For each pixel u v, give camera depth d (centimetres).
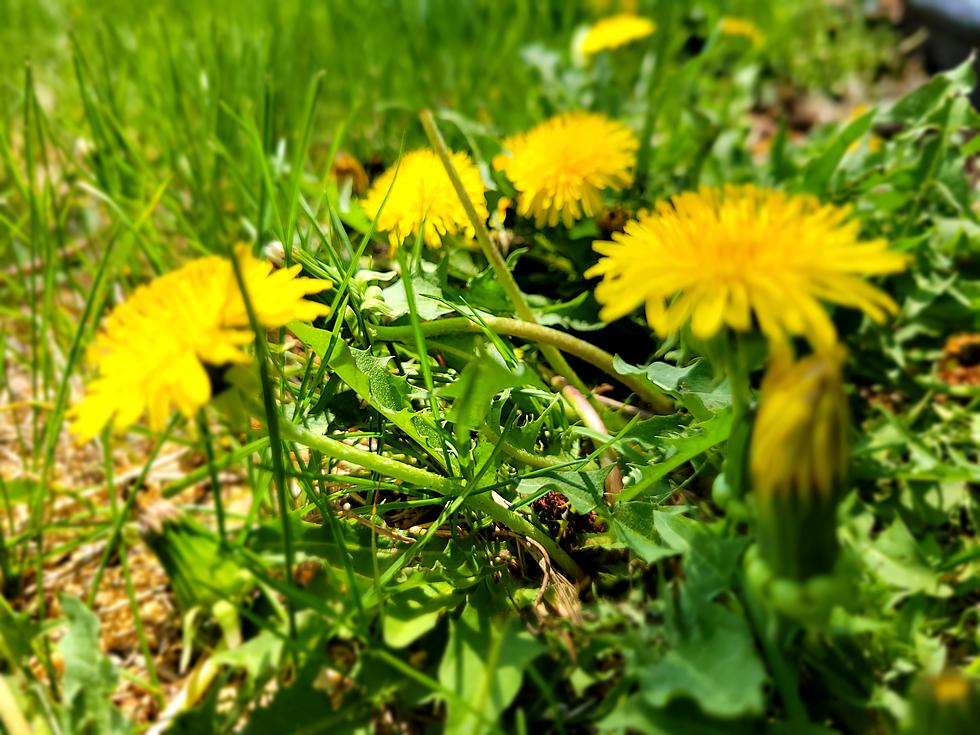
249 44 30
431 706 13
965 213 20
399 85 34
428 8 38
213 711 12
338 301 14
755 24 41
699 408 14
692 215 11
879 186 22
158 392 10
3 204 25
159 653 16
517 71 35
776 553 9
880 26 42
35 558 17
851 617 11
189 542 14
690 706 10
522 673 12
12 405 19
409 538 14
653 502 14
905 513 16
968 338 21
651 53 37
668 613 11
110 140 25
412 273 16
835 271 10
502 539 15
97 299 22
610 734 11
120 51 31
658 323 10
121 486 20
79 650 12
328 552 14
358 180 23
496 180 19
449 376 16
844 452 9
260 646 13
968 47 35
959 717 8
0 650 13
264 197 21
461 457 14
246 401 12
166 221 26
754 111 37
